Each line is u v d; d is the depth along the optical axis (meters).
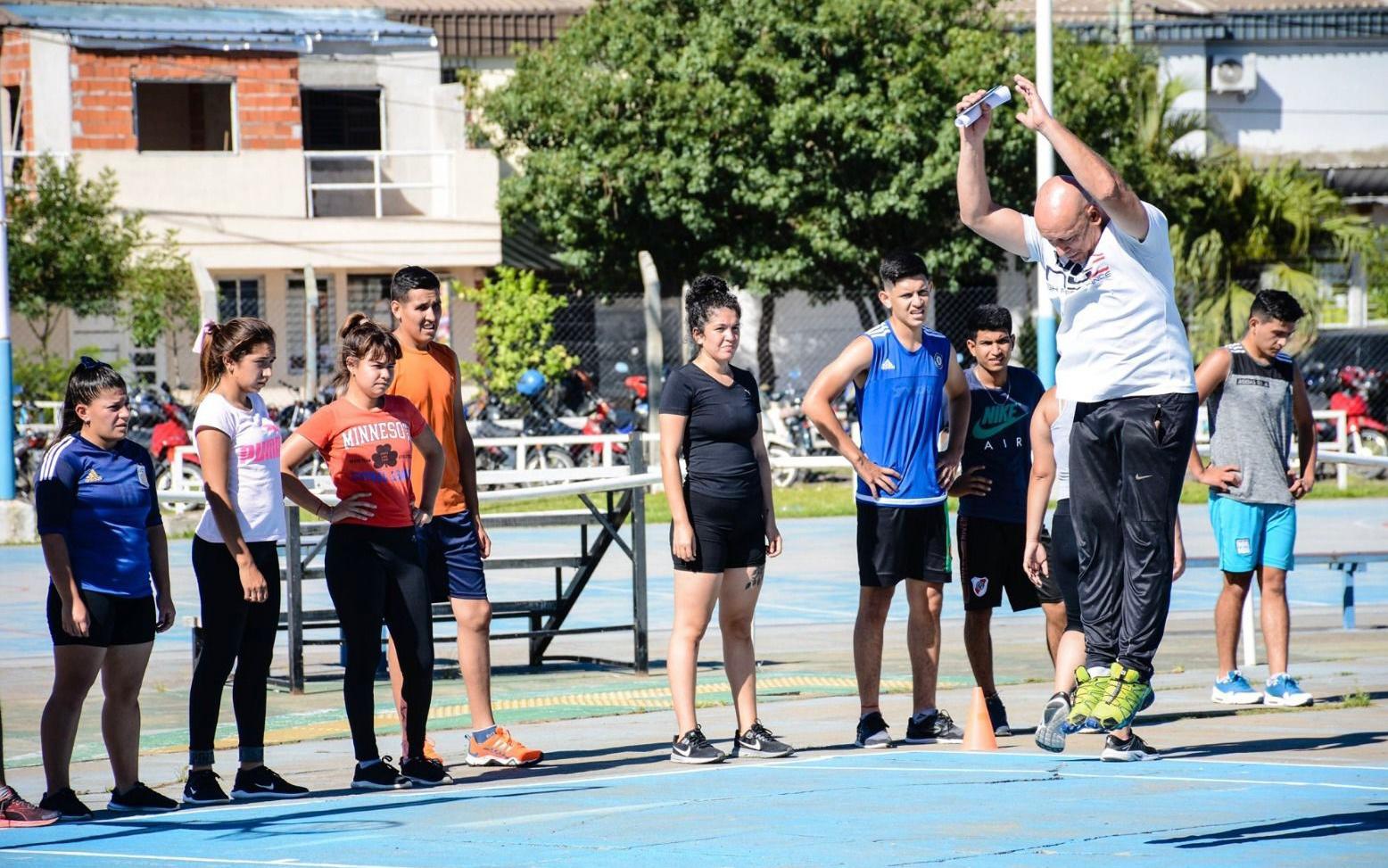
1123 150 30.47
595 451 27.30
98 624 7.29
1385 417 30.95
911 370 8.55
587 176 29.56
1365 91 42.06
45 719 7.32
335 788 7.99
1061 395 6.84
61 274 27.98
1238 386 10.01
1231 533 9.98
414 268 8.62
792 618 15.43
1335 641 13.45
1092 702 6.56
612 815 6.69
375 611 7.94
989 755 8.23
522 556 20.20
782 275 29.41
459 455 8.65
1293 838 5.81
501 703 10.98
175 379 30.48
